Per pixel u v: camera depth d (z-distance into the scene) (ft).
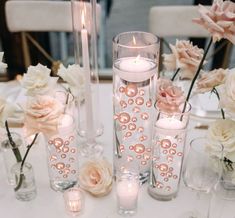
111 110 4.05
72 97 2.90
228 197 2.84
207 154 2.66
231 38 2.55
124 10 9.13
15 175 2.80
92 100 3.45
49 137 2.58
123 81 2.64
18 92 4.16
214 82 2.85
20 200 2.91
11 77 5.41
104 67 7.82
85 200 2.90
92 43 3.30
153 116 2.80
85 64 3.15
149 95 2.71
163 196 2.88
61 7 5.61
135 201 2.74
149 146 2.91
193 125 3.75
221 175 2.78
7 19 5.72
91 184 2.83
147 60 2.71
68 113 2.86
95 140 3.54
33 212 2.81
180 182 3.05
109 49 8.30
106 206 2.86
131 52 2.70
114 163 3.05
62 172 2.92
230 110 2.68
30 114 2.45
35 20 5.69
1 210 2.83
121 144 2.90
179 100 2.58
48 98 2.54
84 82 3.21
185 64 2.97
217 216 2.76
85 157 3.34
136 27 8.67
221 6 2.55
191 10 5.43
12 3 5.60
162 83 2.78
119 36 2.77
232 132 2.68
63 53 8.23
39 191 3.00
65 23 5.70
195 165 2.74
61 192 2.99
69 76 3.15
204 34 5.57
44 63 7.70
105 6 8.61
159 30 5.56
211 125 2.79
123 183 2.73
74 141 2.86
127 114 2.76
